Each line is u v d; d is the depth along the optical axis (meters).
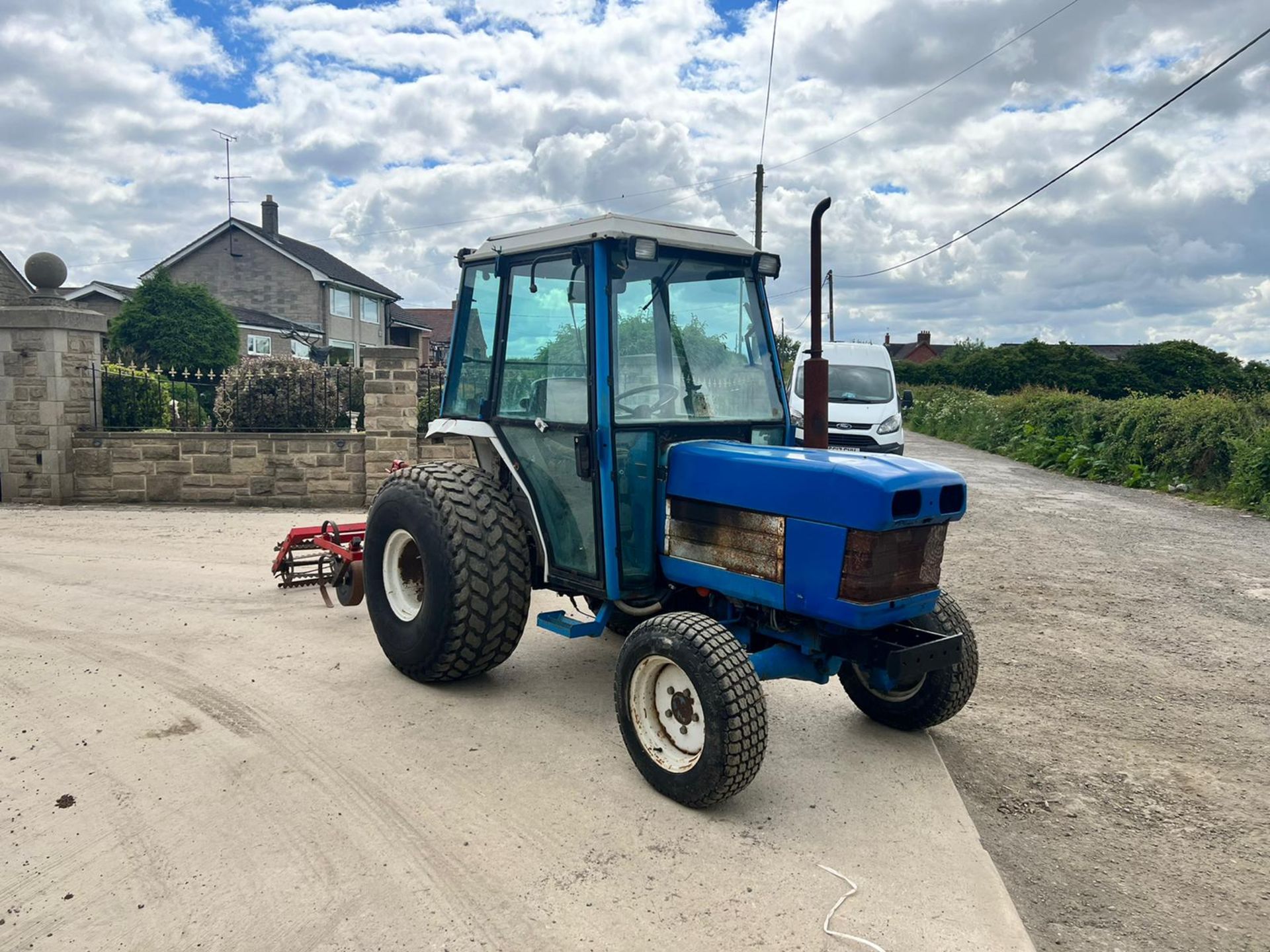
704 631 3.43
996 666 5.53
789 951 2.66
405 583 4.85
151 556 7.69
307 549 7.00
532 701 4.55
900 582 3.41
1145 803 3.78
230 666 4.99
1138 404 16.50
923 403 34.84
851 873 3.09
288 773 3.71
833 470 3.35
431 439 5.30
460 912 2.81
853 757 4.05
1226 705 4.94
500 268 4.57
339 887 2.92
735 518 3.72
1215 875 3.24
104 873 2.98
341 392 11.60
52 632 5.55
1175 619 6.63
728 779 3.31
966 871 3.13
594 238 3.88
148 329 22.41
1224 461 14.07
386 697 4.56
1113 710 4.84
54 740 3.99
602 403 3.88
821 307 3.98
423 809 3.43
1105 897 3.09
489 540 4.42
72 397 10.35
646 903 2.87
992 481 15.83
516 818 3.39
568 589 4.38
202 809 3.41
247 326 27.83
